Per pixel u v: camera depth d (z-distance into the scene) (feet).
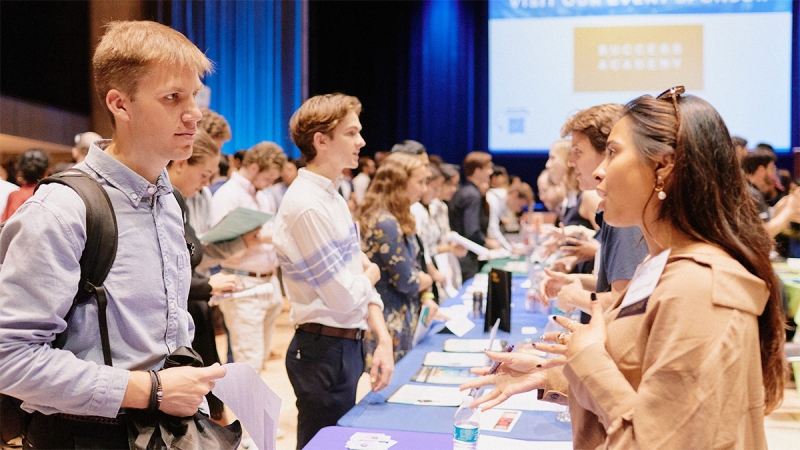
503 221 26.86
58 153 24.35
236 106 29.14
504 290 10.20
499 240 22.76
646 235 3.65
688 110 3.48
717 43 31.19
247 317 13.23
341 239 6.91
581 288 6.70
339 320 6.82
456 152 35.22
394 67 35.22
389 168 9.67
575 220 13.11
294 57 30.63
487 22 34.42
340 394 6.88
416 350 9.05
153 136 3.95
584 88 32.27
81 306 3.79
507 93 32.96
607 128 6.28
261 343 13.44
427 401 6.66
